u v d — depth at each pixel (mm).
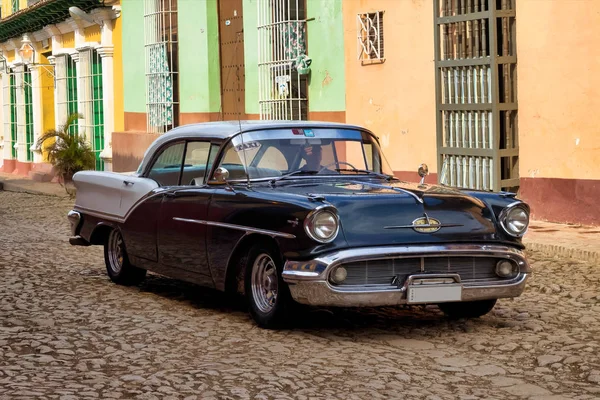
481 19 14898
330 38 18625
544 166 14656
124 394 6348
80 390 6422
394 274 7777
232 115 22125
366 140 9516
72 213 11328
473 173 15352
